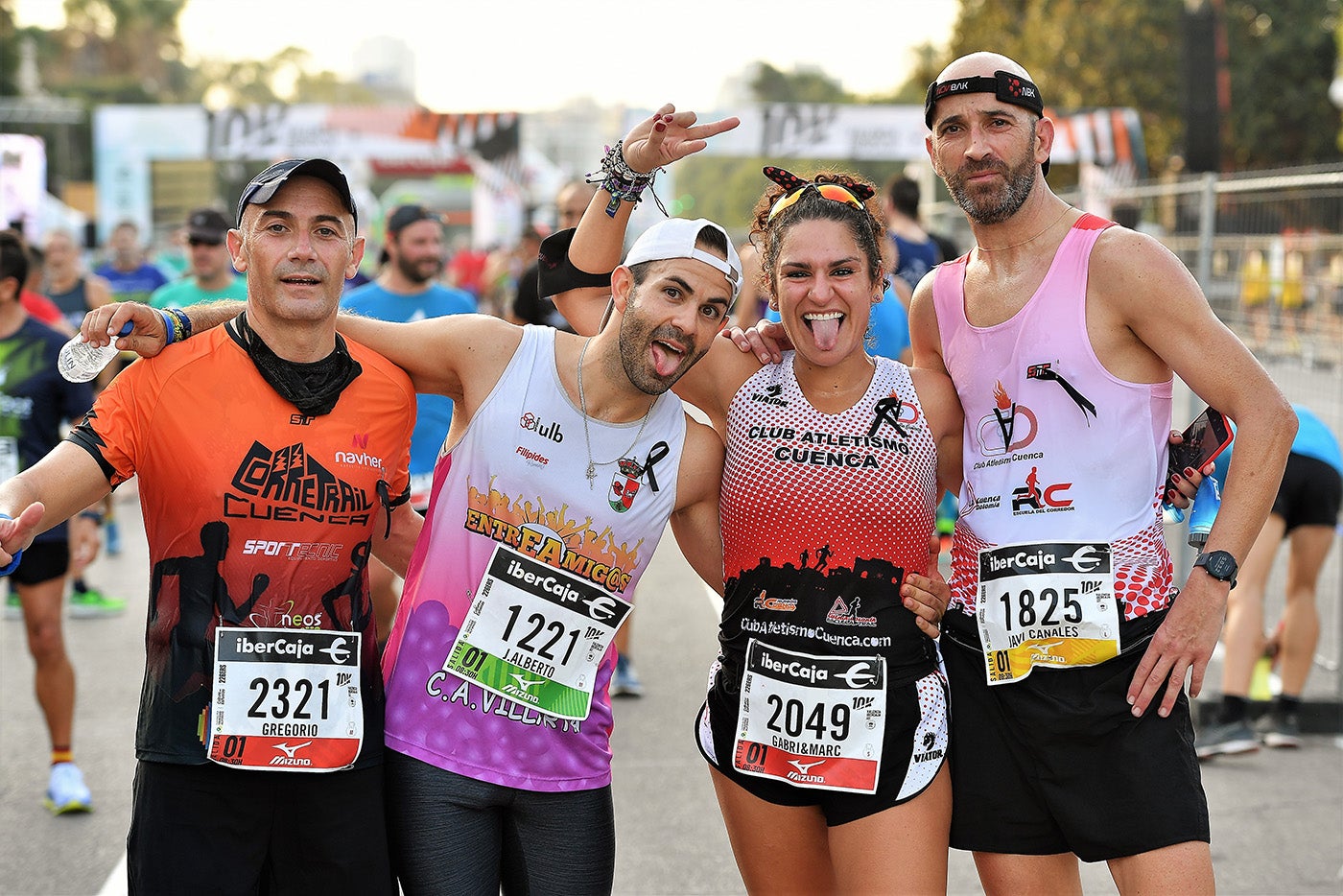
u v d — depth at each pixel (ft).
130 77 251.60
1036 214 9.64
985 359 9.75
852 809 9.27
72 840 14.17
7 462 16.98
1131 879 9.34
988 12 110.73
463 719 9.05
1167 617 9.22
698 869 13.38
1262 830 14.33
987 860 9.89
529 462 9.15
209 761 8.41
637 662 21.09
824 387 9.54
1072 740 9.40
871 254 9.30
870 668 9.26
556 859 9.30
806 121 55.93
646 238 8.98
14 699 19.69
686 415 9.70
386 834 8.95
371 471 8.82
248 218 8.50
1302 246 20.53
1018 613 9.50
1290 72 112.57
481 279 77.00
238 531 8.47
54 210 63.26
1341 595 23.45
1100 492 9.45
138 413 8.52
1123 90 98.78
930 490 9.55
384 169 90.63
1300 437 17.47
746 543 9.49
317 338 8.66
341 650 8.71
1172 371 9.74
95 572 28.55
